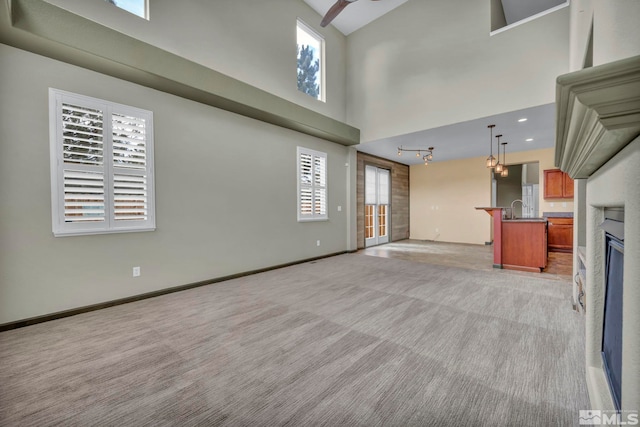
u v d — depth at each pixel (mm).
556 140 1130
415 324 2484
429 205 8617
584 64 1947
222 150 4070
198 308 2930
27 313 2543
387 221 8164
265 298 3236
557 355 1945
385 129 5645
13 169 2488
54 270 2689
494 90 4285
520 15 5520
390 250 6781
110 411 1456
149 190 3303
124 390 1620
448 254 6137
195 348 2092
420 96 5117
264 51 4531
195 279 3748
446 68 4777
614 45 822
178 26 3479
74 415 1431
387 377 1721
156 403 1513
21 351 2062
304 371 1791
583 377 1691
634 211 707
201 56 3703
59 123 2711
